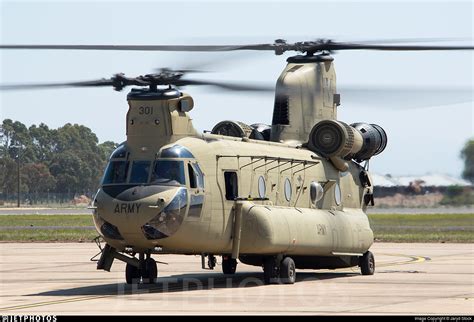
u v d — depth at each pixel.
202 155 62.81
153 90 62.22
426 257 100.62
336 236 73.81
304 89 77.56
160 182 60.19
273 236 64.94
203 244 62.44
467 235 154.00
